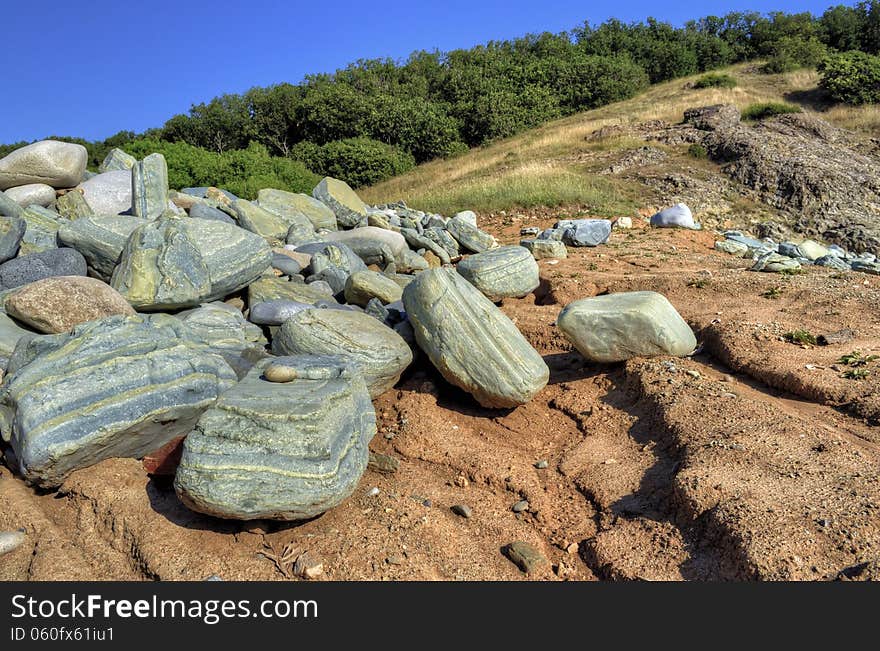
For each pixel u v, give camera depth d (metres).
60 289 5.38
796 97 30.67
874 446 4.51
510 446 5.19
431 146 32.72
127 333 4.59
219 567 3.59
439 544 3.87
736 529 3.55
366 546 3.77
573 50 42.31
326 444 3.72
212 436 3.71
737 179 21.80
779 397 5.54
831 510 3.64
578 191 18.53
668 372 5.73
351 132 34.31
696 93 31.66
